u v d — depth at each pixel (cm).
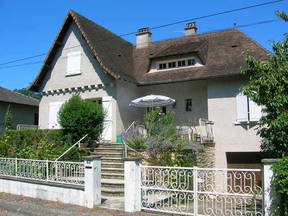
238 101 1567
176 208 800
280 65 872
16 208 910
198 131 1695
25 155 1285
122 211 824
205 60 1758
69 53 1900
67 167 964
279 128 824
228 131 1584
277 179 617
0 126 2606
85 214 820
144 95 1909
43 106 1978
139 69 1966
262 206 650
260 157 1553
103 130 1631
